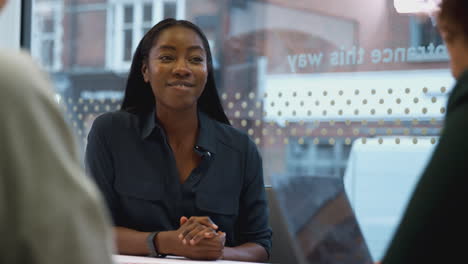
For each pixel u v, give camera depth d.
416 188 0.85
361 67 2.58
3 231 0.59
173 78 1.91
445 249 0.80
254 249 1.94
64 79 3.41
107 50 3.42
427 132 2.46
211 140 1.97
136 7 3.31
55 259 0.59
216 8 3.00
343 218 1.85
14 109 0.61
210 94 2.09
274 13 2.81
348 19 2.62
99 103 3.27
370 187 2.56
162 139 1.93
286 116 2.75
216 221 1.93
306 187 1.92
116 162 1.92
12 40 3.30
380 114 2.54
